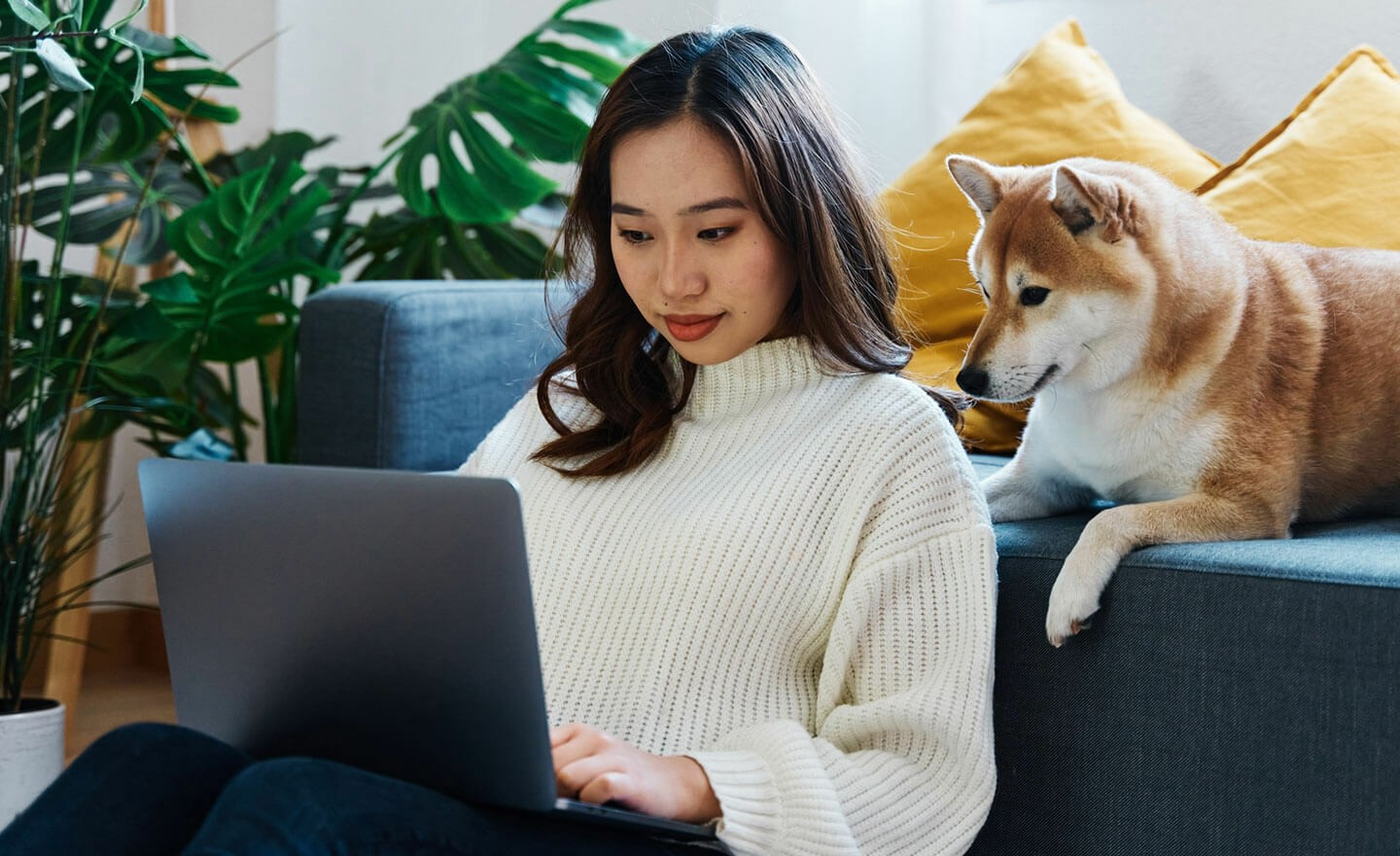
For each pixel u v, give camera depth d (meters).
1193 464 1.24
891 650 1.06
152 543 0.91
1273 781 1.03
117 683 2.86
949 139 1.92
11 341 1.95
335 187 2.53
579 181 1.21
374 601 0.81
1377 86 1.68
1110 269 1.23
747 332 1.15
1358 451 1.28
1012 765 1.19
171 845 0.81
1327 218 1.57
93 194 2.25
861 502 1.08
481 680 0.79
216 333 2.25
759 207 1.10
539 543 1.17
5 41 1.59
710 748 1.04
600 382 1.23
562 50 2.32
